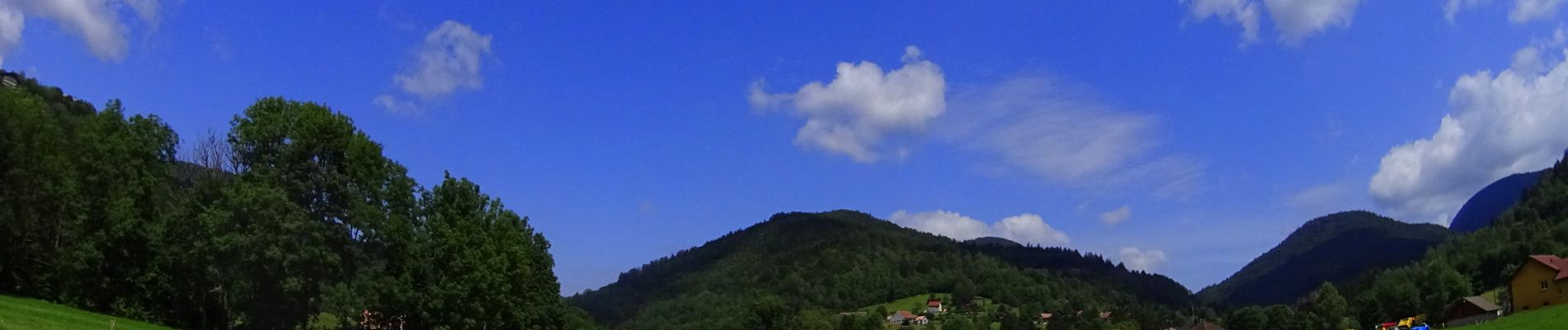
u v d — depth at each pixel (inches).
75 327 1873.8
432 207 2834.6
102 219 2625.5
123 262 2605.8
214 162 3029.0
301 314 2568.9
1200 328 7721.5
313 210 2536.9
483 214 2906.0
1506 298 4849.9
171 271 2600.9
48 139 2664.9
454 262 2640.3
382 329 2672.2
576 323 4687.5
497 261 2738.7
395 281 2564.0
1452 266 7465.6
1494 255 7190.0
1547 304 4065.0
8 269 2527.1
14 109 2559.1
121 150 2706.7
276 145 2568.9
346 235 2564.0
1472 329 3002.0
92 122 2751.0
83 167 2669.8
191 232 2561.5
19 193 2534.5
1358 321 7106.3
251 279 2402.8
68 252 2527.1
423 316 2568.9
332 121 2578.7
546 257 3599.9
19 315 1852.9
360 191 2618.1
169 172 2928.2
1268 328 7534.5
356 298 2464.3
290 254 2351.1
